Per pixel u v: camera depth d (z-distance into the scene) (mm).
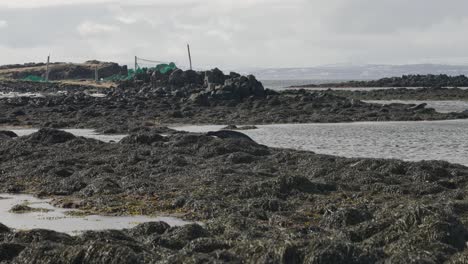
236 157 28875
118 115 63531
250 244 12805
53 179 25422
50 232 14453
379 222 15023
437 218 14086
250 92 77125
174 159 28359
